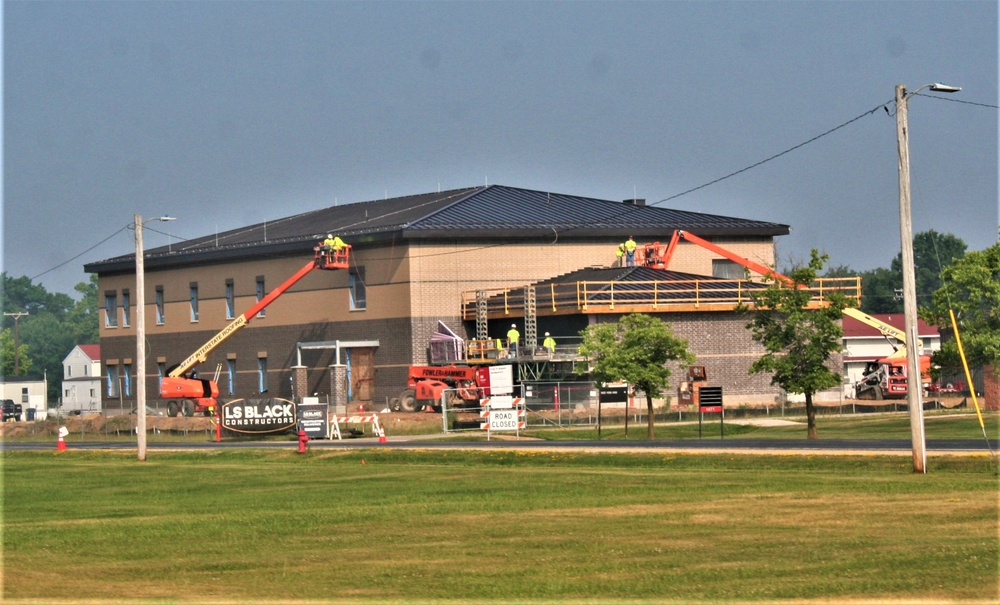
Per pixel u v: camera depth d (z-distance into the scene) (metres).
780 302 73.19
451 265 110.31
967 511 36.50
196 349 127.69
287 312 118.25
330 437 84.56
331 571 30.33
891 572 28.41
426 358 108.12
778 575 28.39
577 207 124.50
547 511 39.56
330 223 127.12
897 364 110.00
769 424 86.06
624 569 29.55
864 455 51.72
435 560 31.39
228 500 46.25
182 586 28.81
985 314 72.94
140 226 72.25
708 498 41.34
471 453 63.09
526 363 100.25
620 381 78.25
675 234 115.50
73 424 111.19
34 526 39.50
